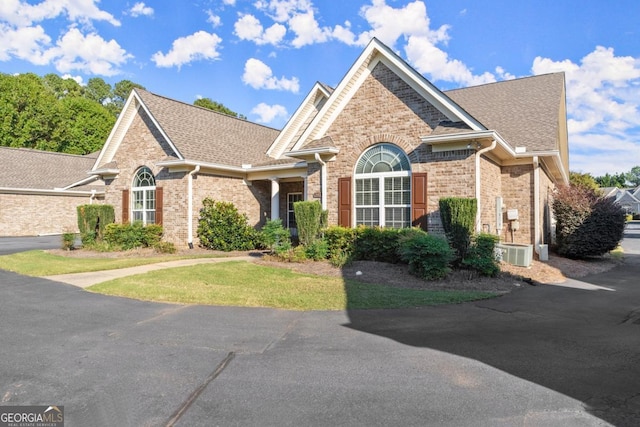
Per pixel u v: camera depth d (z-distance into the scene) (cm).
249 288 877
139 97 1805
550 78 1853
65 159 3466
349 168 1361
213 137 1942
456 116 1177
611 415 344
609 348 517
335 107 1393
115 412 348
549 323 634
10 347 518
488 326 615
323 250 1209
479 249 1004
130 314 682
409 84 1259
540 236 1504
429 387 399
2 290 884
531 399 373
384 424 328
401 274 1007
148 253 1549
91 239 1756
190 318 656
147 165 1831
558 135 1585
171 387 398
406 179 1270
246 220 1722
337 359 476
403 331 589
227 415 343
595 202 1488
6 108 3906
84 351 503
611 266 1375
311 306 730
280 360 472
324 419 336
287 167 1748
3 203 2683
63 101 4916
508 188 1491
